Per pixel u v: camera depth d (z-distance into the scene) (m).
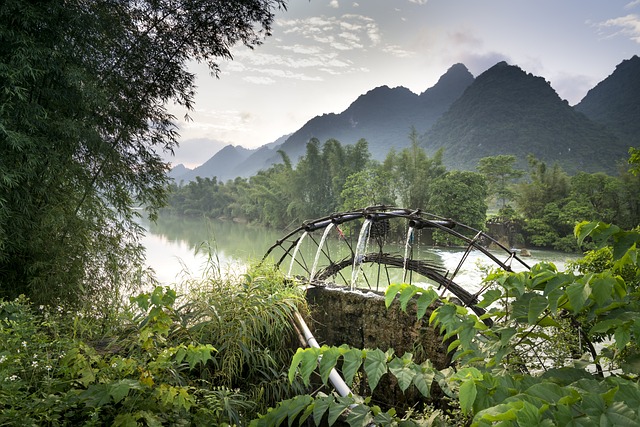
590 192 36.97
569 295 1.06
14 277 4.41
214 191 74.44
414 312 3.41
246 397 2.74
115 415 1.88
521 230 37.47
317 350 1.15
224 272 3.61
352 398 1.18
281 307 3.21
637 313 1.04
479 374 0.97
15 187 4.27
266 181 58.78
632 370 1.02
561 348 1.79
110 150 5.07
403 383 1.12
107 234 5.37
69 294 4.60
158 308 2.10
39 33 4.30
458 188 35.28
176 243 30.97
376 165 43.44
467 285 11.34
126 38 5.18
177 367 2.40
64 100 4.58
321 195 47.12
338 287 4.17
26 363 1.92
